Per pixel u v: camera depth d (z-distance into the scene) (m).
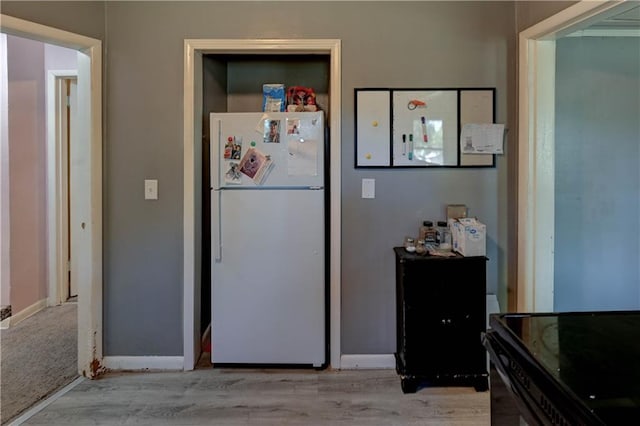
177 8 2.36
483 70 2.36
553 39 2.16
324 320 2.40
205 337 2.71
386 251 2.42
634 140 2.52
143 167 2.40
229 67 2.97
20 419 1.93
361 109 2.37
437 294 2.12
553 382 0.80
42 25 2.06
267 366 2.45
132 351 2.44
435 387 2.21
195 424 1.90
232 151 2.33
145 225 2.42
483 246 2.13
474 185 2.39
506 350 1.01
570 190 2.52
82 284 2.35
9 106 3.13
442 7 2.35
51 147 3.49
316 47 2.36
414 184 2.40
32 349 2.69
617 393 0.75
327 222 2.54
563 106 2.50
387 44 2.36
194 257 2.43
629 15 2.19
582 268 2.55
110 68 2.37
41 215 3.45
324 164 2.46
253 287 2.38
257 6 2.35
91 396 2.13
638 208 2.53
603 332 1.05
